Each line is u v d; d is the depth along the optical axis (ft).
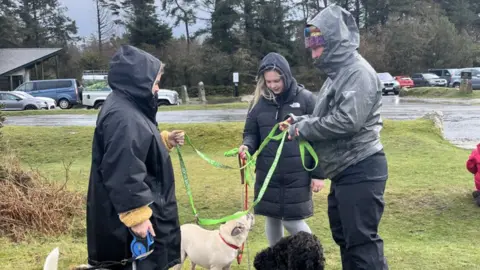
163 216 8.98
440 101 82.84
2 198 19.26
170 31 148.36
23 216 19.07
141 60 8.77
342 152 10.31
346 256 10.89
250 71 142.00
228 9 146.41
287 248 10.56
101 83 89.45
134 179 8.07
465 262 15.29
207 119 56.80
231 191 25.13
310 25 10.45
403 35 145.69
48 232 18.97
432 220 20.51
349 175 10.32
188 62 140.77
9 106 87.15
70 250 16.80
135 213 8.08
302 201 13.03
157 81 9.00
